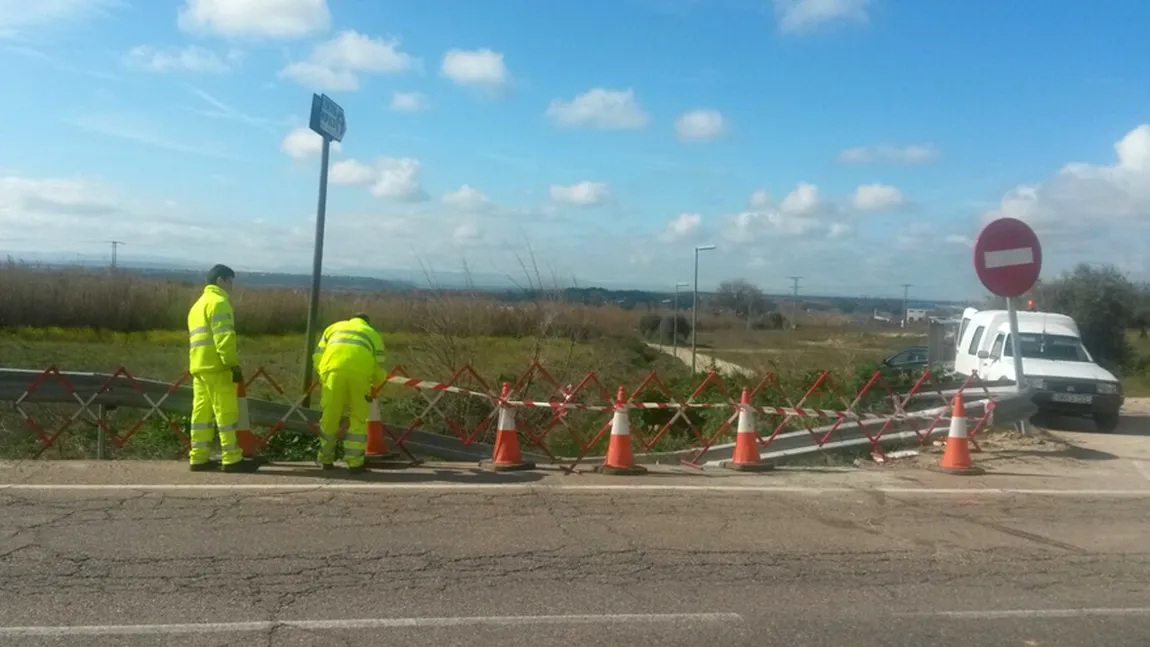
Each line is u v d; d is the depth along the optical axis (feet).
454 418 45.03
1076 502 29.35
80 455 36.63
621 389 33.37
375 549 21.95
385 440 35.42
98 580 19.16
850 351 66.23
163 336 103.60
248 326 98.48
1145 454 39.75
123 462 31.32
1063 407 49.37
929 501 29.07
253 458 31.22
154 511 24.72
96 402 34.99
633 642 16.67
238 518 24.31
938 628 17.81
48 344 92.17
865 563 22.03
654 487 30.04
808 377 51.90
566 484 30.14
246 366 71.26
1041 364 51.80
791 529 25.05
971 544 24.02
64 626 16.67
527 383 44.60
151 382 35.50
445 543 22.65
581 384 38.96
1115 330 98.99
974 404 39.14
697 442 46.83
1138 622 18.39
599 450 46.24
